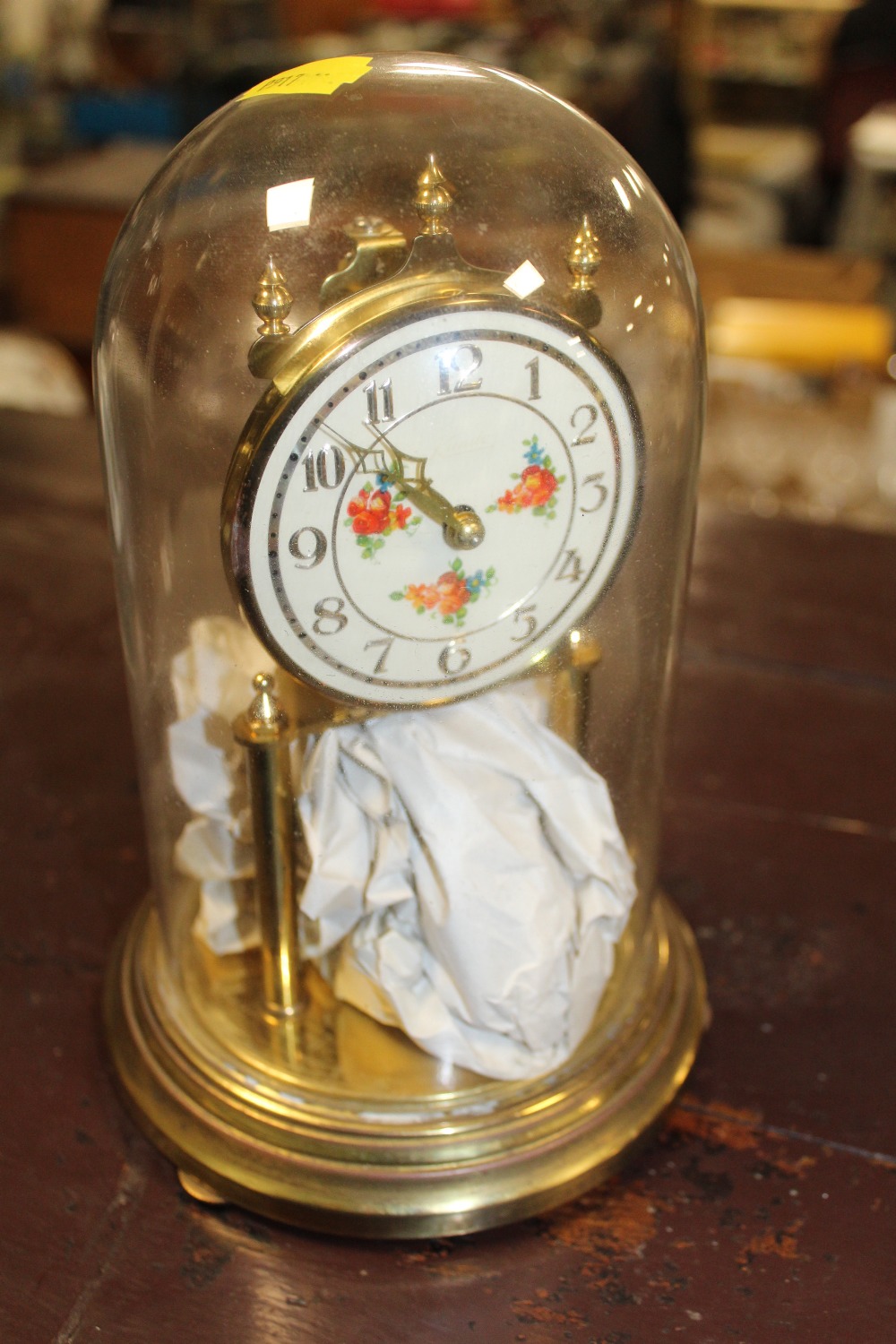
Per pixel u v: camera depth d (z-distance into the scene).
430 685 0.42
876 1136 0.47
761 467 1.29
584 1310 0.42
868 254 2.12
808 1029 0.51
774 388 1.48
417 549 0.40
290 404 0.37
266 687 0.42
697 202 2.39
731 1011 0.51
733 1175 0.46
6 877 0.56
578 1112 0.45
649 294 0.44
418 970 0.45
